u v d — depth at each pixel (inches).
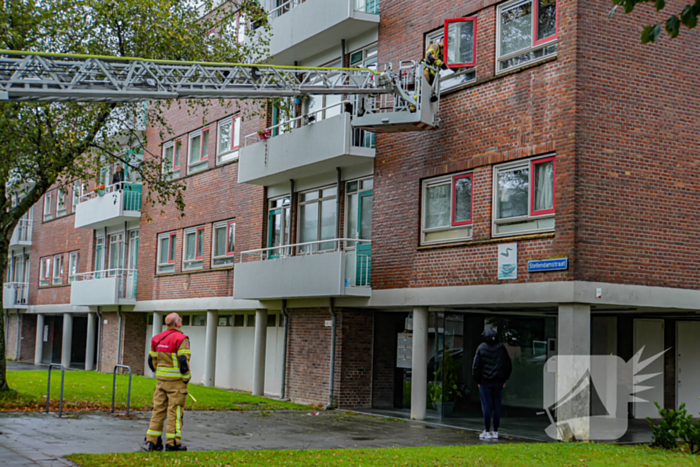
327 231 817.5
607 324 735.1
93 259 1390.3
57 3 665.6
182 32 718.5
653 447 483.8
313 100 860.6
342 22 754.8
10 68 503.8
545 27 585.0
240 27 974.4
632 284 552.7
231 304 952.9
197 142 1084.5
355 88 646.5
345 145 724.0
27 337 1760.6
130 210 1195.3
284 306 836.0
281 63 895.7
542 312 690.8
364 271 729.6
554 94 563.2
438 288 646.5
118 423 526.3
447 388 675.4
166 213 1139.3
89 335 1314.0
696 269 583.5
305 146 780.0
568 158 545.0
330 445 474.6
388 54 742.5
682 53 591.2
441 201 663.8
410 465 375.9
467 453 429.4
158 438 405.4
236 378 968.9
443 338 673.6
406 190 695.1
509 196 599.2
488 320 700.7
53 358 1614.2
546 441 541.6
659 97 578.6
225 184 999.0
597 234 542.9
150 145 1203.2
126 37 704.4
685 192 583.8
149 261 1170.0
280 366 866.8
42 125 681.0
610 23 564.1
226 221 997.8
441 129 664.4
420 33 704.4
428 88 652.1
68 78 518.6
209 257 1019.9
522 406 703.7
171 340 406.9
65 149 686.5
